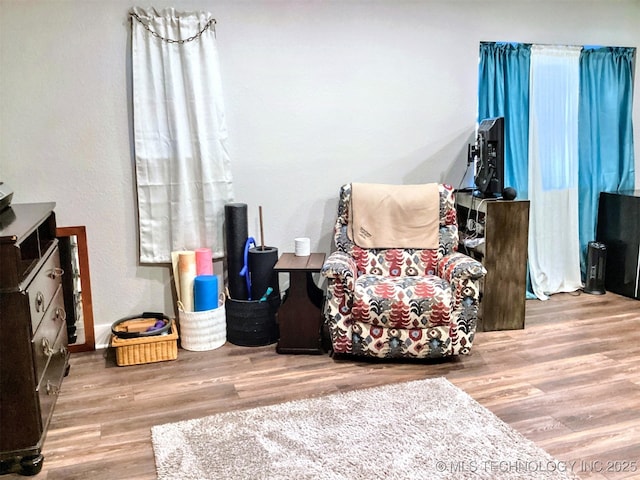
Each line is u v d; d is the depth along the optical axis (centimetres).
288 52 361
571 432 239
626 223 433
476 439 232
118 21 324
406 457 220
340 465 215
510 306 366
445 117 401
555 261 448
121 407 268
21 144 320
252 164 366
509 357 322
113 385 292
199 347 337
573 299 435
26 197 326
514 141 415
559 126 432
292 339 330
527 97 418
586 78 438
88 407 269
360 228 350
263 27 353
